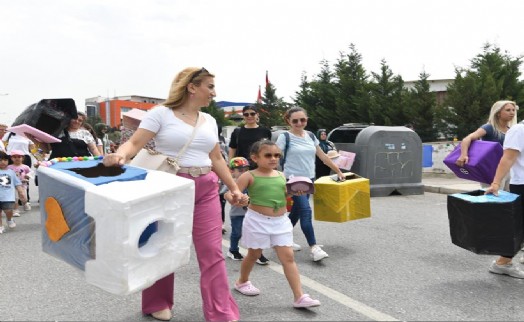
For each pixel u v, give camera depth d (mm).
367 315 3430
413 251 5367
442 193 10969
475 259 4996
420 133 24109
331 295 3875
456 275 4426
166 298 3381
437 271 4559
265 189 3715
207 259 3092
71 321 3375
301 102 35281
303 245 5766
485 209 4008
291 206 5059
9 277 4504
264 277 4422
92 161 3027
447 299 3762
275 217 3717
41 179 2734
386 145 10383
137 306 3662
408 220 7348
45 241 2771
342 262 4926
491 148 4781
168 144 3045
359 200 5445
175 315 3451
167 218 2613
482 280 4266
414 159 10680
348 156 10156
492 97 21141
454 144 13750
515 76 22828
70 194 2555
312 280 4297
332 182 5344
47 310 3605
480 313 3457
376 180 10359
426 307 3582
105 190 2449
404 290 3994
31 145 9094
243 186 3742
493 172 4828
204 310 3092
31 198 10875
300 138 5246
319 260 4930
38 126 6445
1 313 3549
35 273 4629
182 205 2703
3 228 6957
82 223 2516
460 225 4230
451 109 22312
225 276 3121
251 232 3764
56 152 6707
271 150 3725
